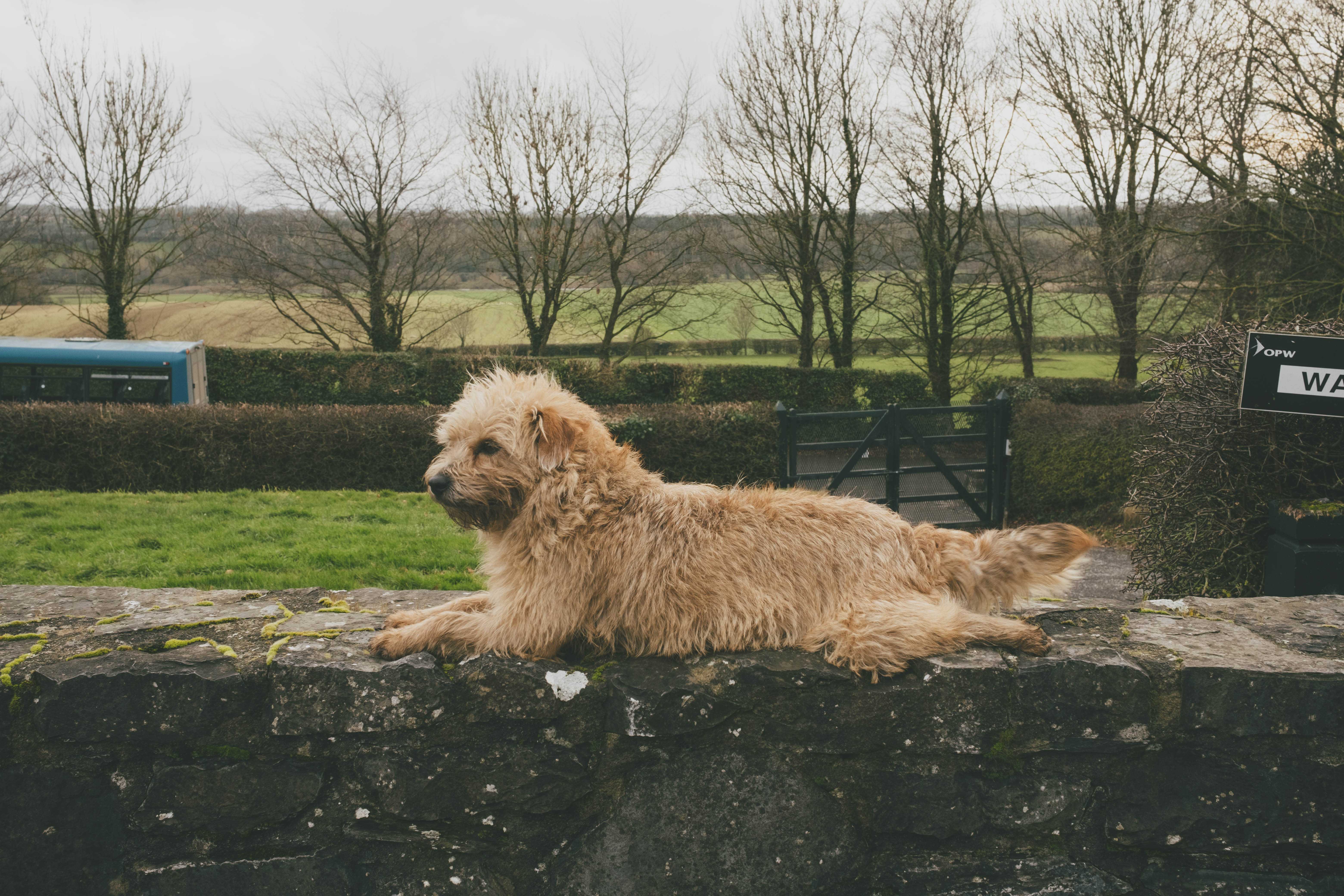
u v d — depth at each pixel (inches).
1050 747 100.5
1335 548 193.5
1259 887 101.1
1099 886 102.7
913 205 940.6
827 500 112.0
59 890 102.5
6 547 361.4
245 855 102.2
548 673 99.7
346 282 1074.7
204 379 846.5
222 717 99.7
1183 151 571.8
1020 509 556.1
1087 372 981.8
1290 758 99.2
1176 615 120.7
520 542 108.0
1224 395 216.8
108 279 1076.5
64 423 552.7
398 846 102.4
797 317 1122.0
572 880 101.9
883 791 101.6
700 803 100.9
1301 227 567.5
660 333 1108.5
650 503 108.8
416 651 104.3
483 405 114.3
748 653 102.5
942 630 100.9
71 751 100.3
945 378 967.0
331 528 410.6
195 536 387.9
